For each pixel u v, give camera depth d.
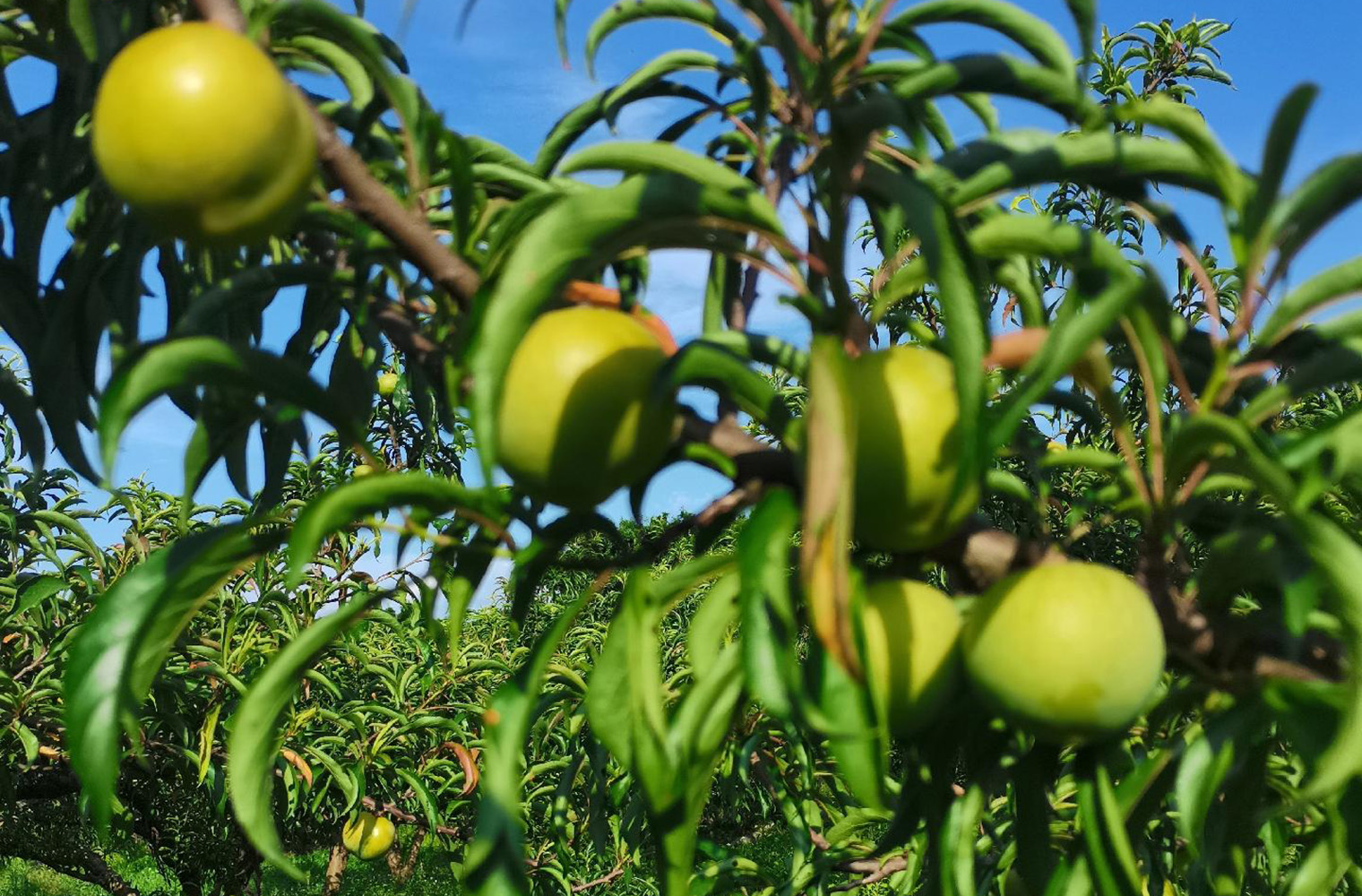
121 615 1.09
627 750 1.02
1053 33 1.22
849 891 3.37
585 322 1.00
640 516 1.15
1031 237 1.05
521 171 1.38
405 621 5.67
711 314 1.45
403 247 1.12
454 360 1.11
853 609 0.91
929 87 1.09
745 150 1.55
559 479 0.99
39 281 1.82
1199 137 1.09
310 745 4.87
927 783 1.21
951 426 0.92
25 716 3.73
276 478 1.94
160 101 0.91
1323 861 1.09
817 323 0.99
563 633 1.09
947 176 1.07
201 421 1.31
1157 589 1.11
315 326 2.00
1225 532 1.14
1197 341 1.18
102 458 0.95
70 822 5.92
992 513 4.53
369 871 10.31
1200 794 1.05
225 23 1.14
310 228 1.19
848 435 0.76
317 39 1.41
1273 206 1.04
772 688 0.82
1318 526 0.93
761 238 0.98
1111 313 0.88
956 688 1.09
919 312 3.91
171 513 4.97
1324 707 1.01
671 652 5.45
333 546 5.27
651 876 5.28
